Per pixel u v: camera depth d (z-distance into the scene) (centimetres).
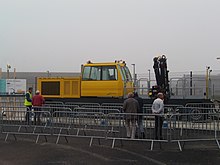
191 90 2150
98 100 2225
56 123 1440
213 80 2212
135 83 2222
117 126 1314
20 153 1124
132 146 1235
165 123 1209
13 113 1509
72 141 1349
